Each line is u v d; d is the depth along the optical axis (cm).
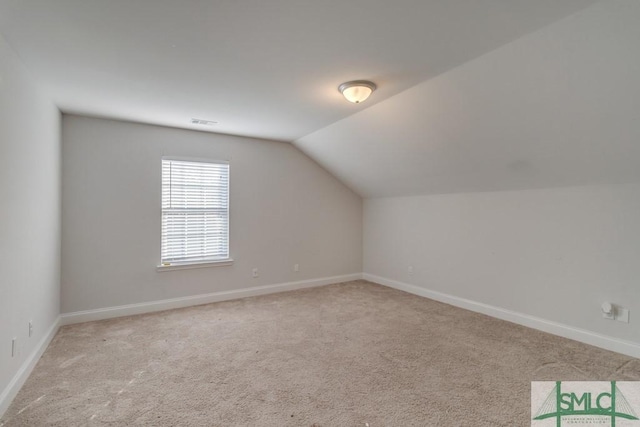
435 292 432
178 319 353
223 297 428
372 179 471
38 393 209
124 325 334
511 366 244
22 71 223
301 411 192
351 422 181
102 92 281
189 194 409
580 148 254
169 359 258
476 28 188
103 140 355
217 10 170
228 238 434
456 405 196
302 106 318
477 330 320
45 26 182
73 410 192
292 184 486
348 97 269
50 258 291
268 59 225
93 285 350
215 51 213
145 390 213
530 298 330
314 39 200
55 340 293
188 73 246
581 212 292
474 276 384
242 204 444
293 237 489
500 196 357
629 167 249
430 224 440
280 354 267
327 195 521
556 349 274
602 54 185
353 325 335
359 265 556
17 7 164
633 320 260
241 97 295
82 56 218
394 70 241
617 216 270
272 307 398
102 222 354
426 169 382
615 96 204
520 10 171
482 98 252
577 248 295
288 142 479
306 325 334
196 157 409
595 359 255
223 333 312
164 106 317
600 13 168
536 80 219
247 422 182
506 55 212
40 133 260
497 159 310
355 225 553
